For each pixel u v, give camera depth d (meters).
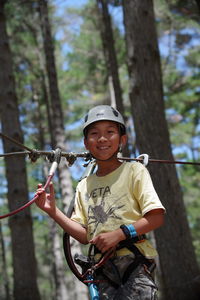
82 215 3.07
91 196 3.01
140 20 8.45
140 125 8.31
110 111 3.03
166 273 8.27
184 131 23.77
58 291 17.91
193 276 8.17
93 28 20.39
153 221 2.80
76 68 21.36
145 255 2.83
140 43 8.39
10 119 12.24
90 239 2.94
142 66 8.35
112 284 2.82
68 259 3.01
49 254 25.58
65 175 13.41
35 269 11.78
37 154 3.20
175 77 20.09
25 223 11.87
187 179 27.50
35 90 21.25
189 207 26.73
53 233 18.36
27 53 19.42
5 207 23.72
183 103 21.77
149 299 2.74
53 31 19.98
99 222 2.91
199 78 19.98
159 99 8.37
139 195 2.88
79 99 22.03
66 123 23.95
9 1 14.32
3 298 23.52
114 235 2.73
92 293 2.81
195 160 27.14
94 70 20.72
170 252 8.23
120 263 2.81
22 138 12.37
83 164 3.41
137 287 2.76
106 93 21.38
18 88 21.42
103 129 2.99
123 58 19.00
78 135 23.19
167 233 8.24
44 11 13.90
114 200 2.91
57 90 13.72
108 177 2.99
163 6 15.66
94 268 2.81
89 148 3.03
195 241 28.81
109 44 12.87
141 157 3.52
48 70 13.74
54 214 2.98
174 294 8.15
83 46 20.44
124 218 2.86
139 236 2.84
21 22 17.70
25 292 11.52
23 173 12.21
